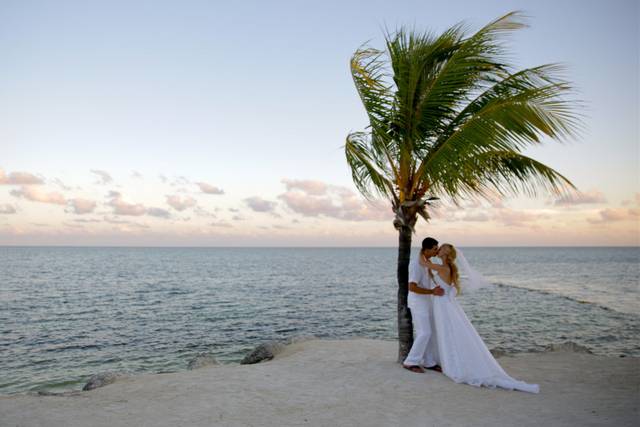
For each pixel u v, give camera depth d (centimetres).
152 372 1294
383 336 1847
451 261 652
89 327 2002
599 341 1702
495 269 6938
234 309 2589
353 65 700
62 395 608
